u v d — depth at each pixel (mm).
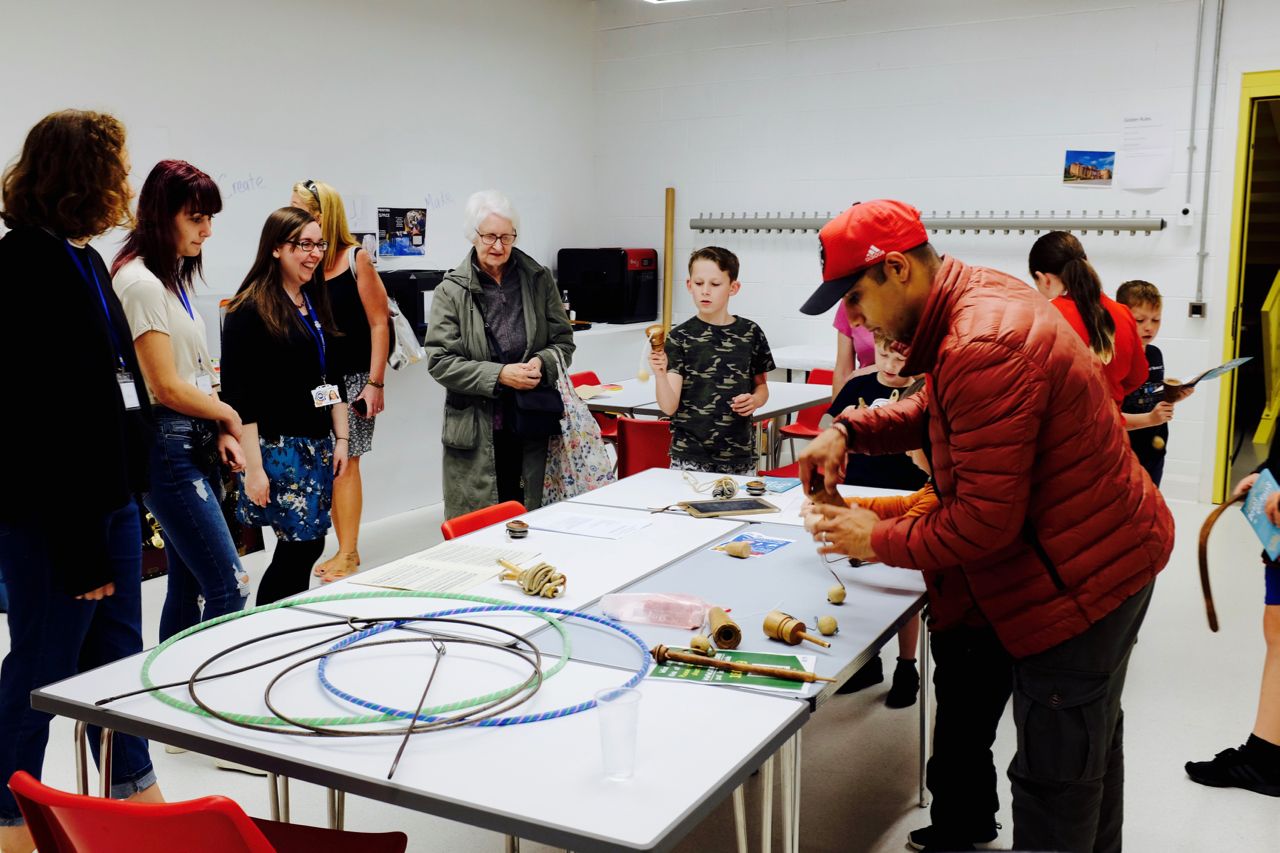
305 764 1496
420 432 6156
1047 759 2012
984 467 1843
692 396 3879
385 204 6547
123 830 1423
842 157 7246
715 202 7836
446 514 3879
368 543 5449
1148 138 6176
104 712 1680
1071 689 1971
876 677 3730
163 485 2838
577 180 8188
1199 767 3021
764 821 1697
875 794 2957
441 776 1455
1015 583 1975
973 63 6668
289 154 5922
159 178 2842
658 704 1699
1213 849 2664
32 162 2176
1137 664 3855
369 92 6363
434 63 6789
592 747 1546
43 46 4758
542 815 1349
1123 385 3660
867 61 7047
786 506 3072
